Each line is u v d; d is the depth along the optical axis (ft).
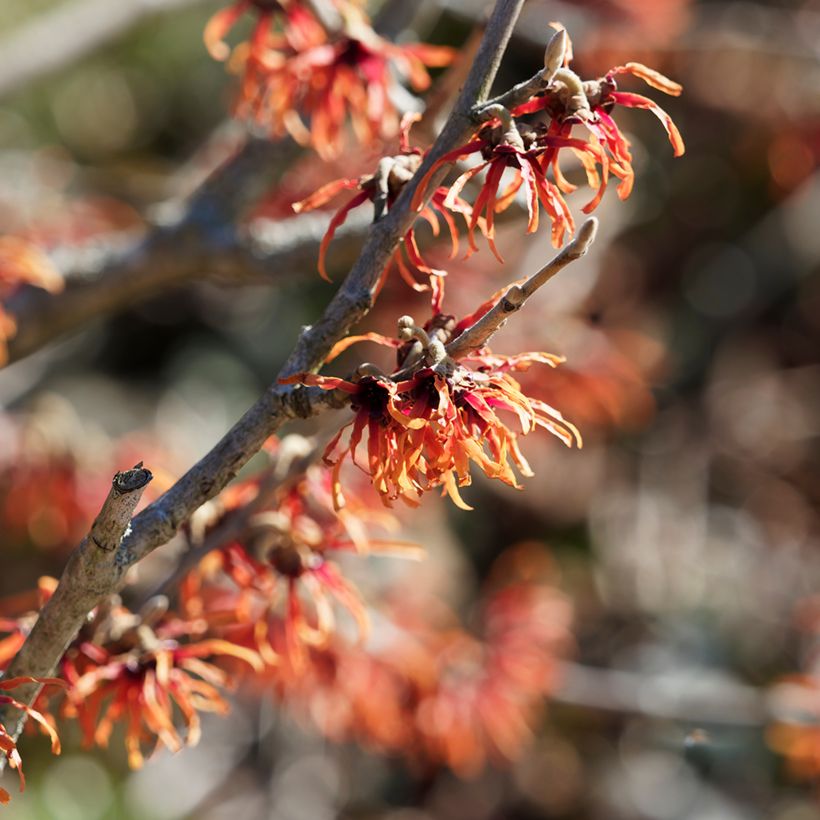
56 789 21.35
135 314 25.64
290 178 12.64
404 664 11.42
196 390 24.85
